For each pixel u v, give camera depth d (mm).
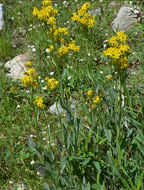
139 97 2832
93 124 2121
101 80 3168
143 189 1751
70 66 3479
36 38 4484
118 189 1956
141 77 3184
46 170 1739
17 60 4215
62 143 1928
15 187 2223
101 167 2020
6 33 5156
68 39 3943
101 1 5180
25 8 5688
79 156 1937
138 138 2133
